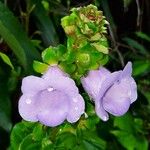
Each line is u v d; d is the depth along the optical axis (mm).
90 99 146
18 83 211
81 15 139
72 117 139
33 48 171
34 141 154
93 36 140
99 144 173
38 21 209
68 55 140
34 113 141
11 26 167
